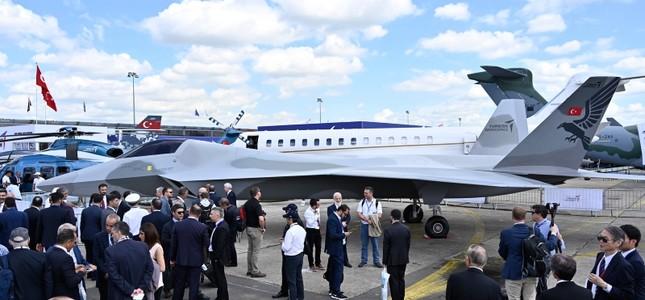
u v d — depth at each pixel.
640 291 4.35
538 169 12.83
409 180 12.98
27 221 7.78
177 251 6.44
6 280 4.69
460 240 12.48
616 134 32.56
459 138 22.31
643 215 17.11
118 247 5.14
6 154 27.05
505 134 19.02
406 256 6.80
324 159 13.55
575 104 12.49
